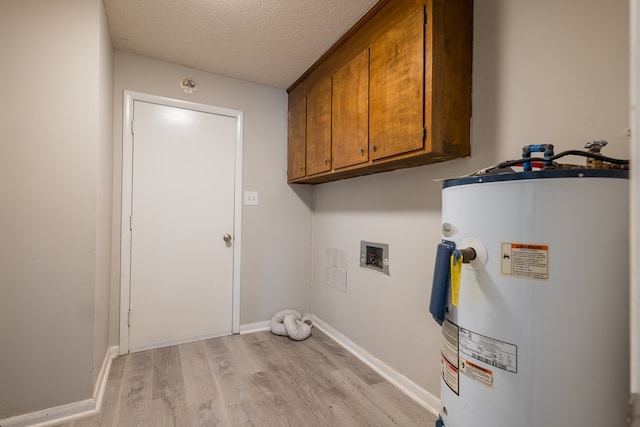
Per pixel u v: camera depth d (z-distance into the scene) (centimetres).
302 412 163
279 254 289
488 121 139
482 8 142
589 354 72
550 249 74
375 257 217
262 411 163
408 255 186
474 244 86
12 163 146
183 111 246
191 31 196
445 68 137
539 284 75
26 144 148
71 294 156
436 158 152
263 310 282
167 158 241
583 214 72
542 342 74
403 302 189
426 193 174
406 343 186
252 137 275
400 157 152
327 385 189
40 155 150
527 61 125
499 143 135
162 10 176
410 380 181
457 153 142
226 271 265
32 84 149
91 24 158
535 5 123
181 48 218
